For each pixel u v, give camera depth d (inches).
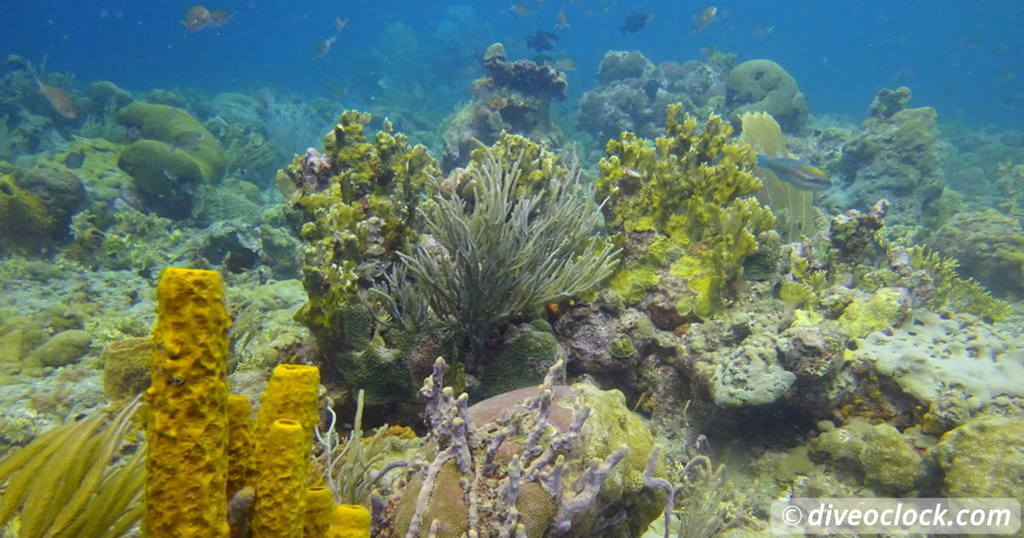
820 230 340.5
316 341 147.7
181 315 45.8
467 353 155.8
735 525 137.9
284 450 51.8
